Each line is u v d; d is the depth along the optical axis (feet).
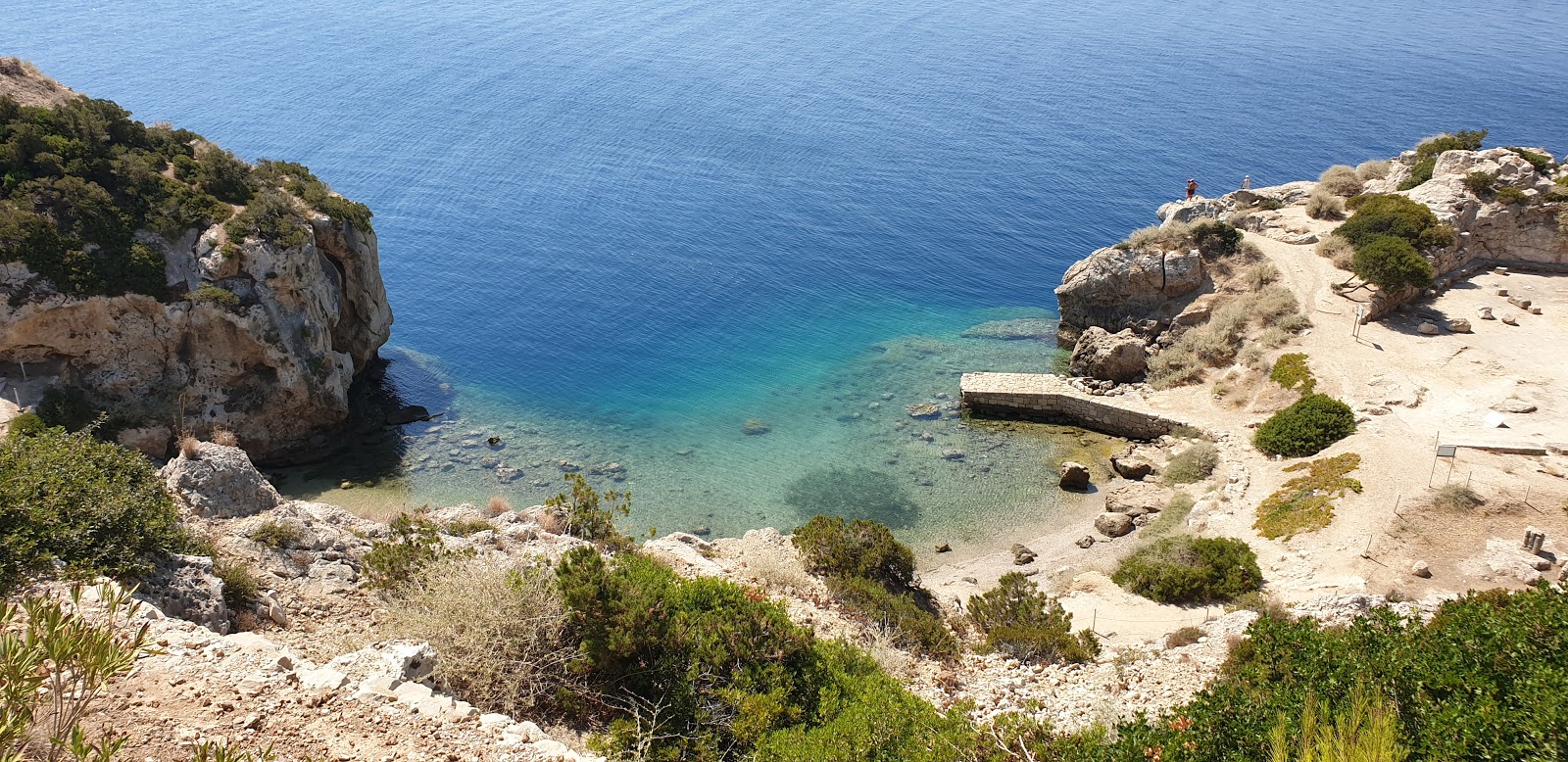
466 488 167.94
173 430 163.94
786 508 163.22
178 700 40.75
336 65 525.75
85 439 69.26
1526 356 180.96
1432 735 46.47
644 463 179.73
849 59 591.78
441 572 62.44
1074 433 193.06
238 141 384.68
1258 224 244.42
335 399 182.60
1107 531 150.00
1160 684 77.61
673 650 60.85
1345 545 122.31
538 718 54.19
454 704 45.62
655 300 267.39
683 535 108.99
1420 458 142.10
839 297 274.57
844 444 188.65
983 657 88.07
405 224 316.19
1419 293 209.36
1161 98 506.07
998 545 150.82
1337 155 407.85
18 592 49.90
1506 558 112.78
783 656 65.10
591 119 445.78
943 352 238.07
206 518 77.56
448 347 234.17
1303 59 623.77
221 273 169.68
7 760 27.35
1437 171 238.68
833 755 54.03
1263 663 61.62
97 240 163.22
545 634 58.34
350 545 80.59
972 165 394.11
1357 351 184.65
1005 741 57.93
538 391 212.02
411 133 412.57
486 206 336.49
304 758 38.45
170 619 49.47
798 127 442.50
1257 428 173.06
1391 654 55.36
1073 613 108.78
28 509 55.83
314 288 183.11
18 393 155.53
